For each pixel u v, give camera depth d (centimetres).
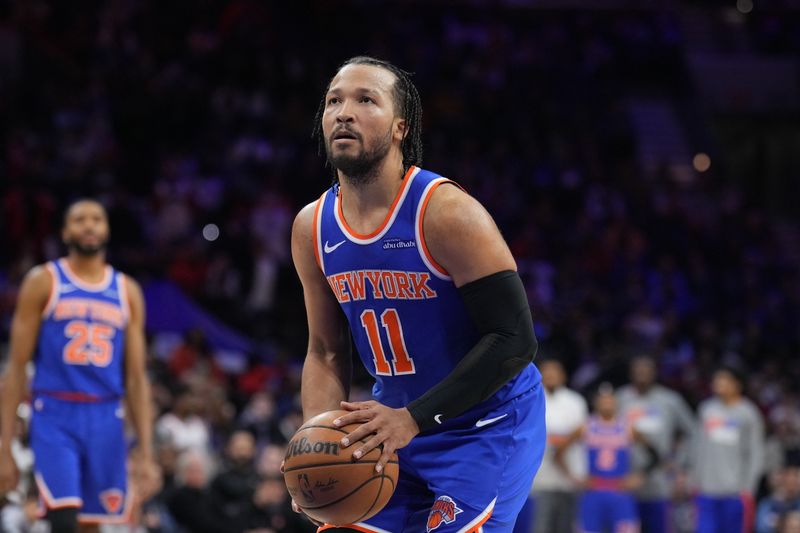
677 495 3444
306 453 913
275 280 4788
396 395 1030
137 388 1747
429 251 955
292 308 4656
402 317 987
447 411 925
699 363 4512
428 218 950
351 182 975
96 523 1703
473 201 955
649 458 3075
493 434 1004
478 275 936
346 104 952
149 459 1738
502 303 937
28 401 1942
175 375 3441
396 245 965
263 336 4316
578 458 3195
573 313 4769
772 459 3609
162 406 2956
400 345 999
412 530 1030
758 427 3130
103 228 1717
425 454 1006
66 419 1672
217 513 2542
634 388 3212
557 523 3019
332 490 908
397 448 925
